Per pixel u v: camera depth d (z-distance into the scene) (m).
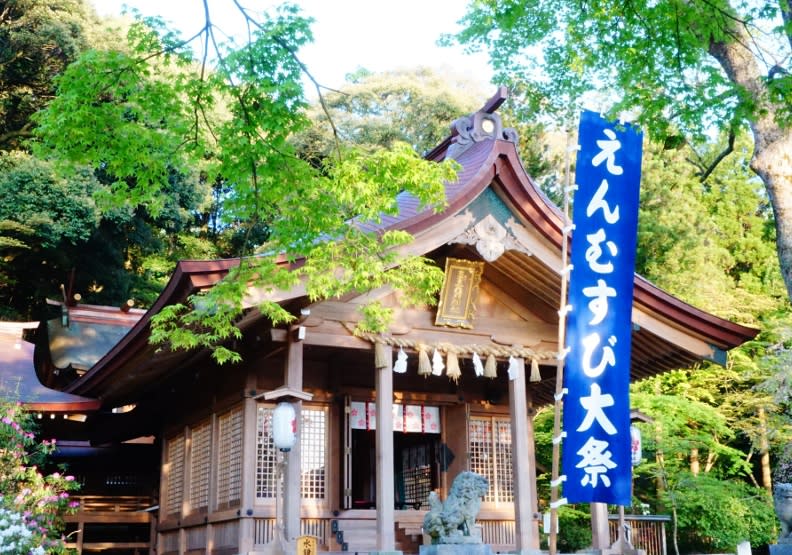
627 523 13.61
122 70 7.36
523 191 11.49
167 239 31.27
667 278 24.59
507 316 12.82
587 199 8.35
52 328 18.73
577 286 8.20
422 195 8.31
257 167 8.02
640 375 14.45
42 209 22.36
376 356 11.20
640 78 8.85
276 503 10.11
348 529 11.93
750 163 10.60
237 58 7.18
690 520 17.70
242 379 11.80
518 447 11.77
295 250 8.62
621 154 8.50
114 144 7.74
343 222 8.61
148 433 16.45
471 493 10.62
